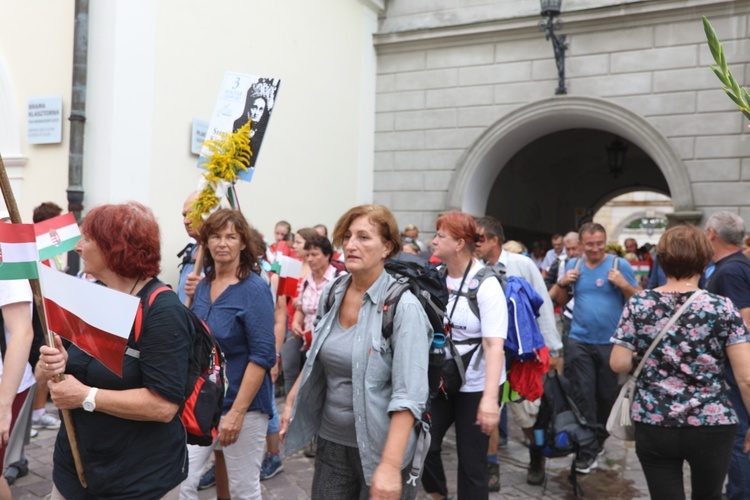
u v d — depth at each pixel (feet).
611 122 30.25
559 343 14.83
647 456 9.86
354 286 8.25
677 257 9.73
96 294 6.48
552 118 31.76
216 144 12.75
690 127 28.96
